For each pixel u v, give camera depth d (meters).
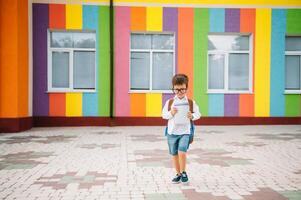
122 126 14.59
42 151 8.42
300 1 15.20
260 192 4.93
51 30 14.61
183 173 5.45
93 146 9.20
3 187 5.20
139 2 14.65
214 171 6.30
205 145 9.40
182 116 5.40
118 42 14.65
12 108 12.25
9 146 9.19
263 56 15.14
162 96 14.75
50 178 5.75
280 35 15.18
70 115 14.52
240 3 14.98
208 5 14.88
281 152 8.32
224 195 4.78
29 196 4.73
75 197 4.68
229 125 14.97
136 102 14.70
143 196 4.73
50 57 14.62
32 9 14.30
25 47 13.16
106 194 4.82
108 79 14.68
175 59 14.85
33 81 14.39
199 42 14.89
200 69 14.88
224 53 15.20
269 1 15.09
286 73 15.35
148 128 13.83
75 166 6.72
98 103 14.63
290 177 5.86
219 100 14.98
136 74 14.94
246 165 6.84
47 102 14.43
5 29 12.16
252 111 15.10
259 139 10.56
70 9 14.51
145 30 14.69
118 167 6.62
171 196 4.73
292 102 15.23
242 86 15.30
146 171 6.29
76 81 14.77
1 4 12.14
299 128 13.78
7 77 12.20
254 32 15.08
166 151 8.41
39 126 14.35
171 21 14.77
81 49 14.75
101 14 14.62
